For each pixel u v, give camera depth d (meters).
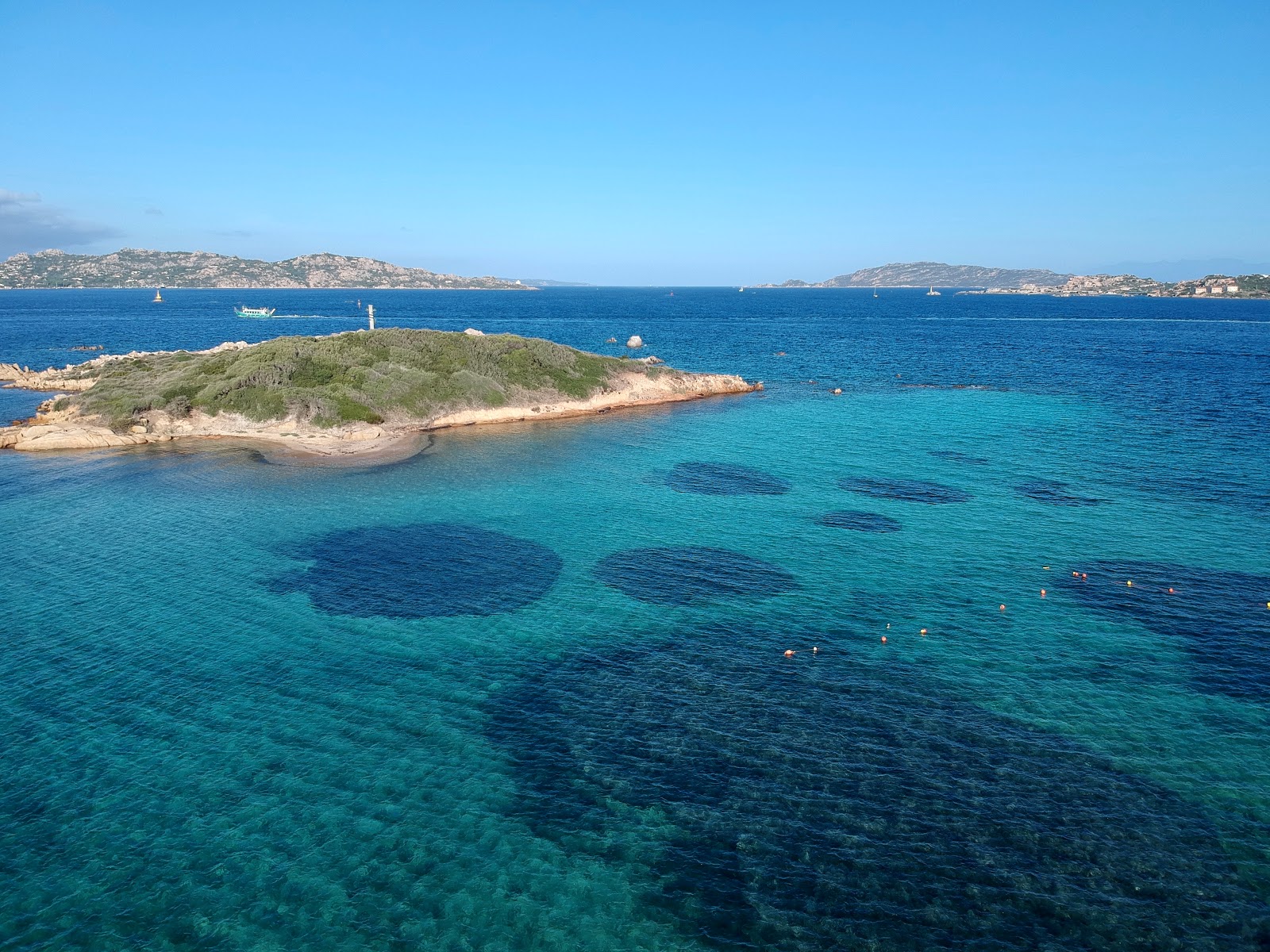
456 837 19.00
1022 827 19.23
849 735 22.91
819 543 38.47
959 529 40.25
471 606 31.38
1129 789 20.56
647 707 24.45
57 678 25.48
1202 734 22.97
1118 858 18.22
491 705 24.52
